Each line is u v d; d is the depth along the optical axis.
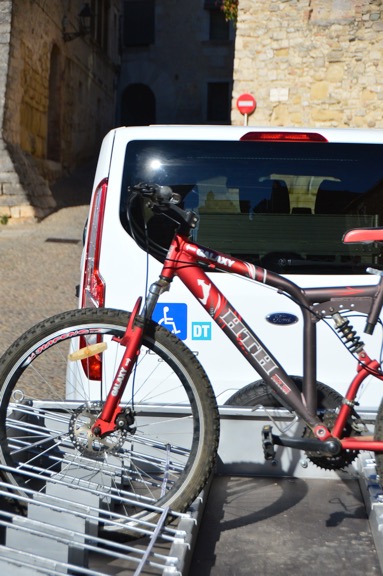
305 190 3.94
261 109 16.91
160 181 3.92
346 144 3.94
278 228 3.93
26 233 15.67
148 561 2.20
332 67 16.61
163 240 3.88
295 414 2.97
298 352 3.91
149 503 2.73
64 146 23.41
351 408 2.91
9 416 2.89
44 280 11.58
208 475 2.76
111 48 30.92
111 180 3.91
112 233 3.90
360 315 3.30
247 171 3.94
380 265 3.92
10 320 9.06
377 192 3.94
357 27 16.42
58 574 2.05
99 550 2.23
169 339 2.83
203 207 3.93
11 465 2.82
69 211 18.78
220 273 3.92
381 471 2.80
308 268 3.93
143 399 3.71
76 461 2.81
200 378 2.80
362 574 2.33
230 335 2.94
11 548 2.16
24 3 18.47
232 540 2.57
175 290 3.92
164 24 33.78
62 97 22.86
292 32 16.66
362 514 2.76
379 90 16.44
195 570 2.36
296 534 2.61
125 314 2.86
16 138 18.52
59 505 2.49
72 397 3.94
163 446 2.90
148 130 3.95
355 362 3.89
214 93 33.88
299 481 3.07
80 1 24.52
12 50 17.80
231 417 3.06
